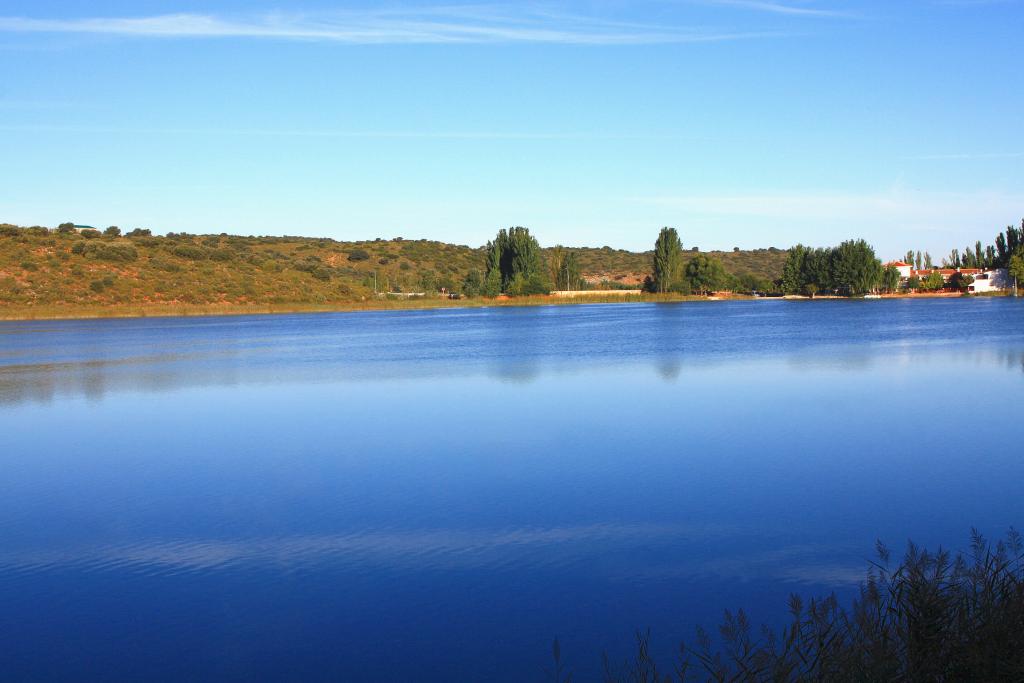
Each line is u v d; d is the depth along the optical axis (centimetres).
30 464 1800
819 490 1417
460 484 1518
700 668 766
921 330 5628
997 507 1293
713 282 13700
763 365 3506
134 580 1064
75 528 1304
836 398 2502
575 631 872
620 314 9244
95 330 6950
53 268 9450
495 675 782
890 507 1305
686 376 3142
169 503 1443
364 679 788
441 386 2983
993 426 1998
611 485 1482
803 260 14200
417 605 954
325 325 7625
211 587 1033
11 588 1045
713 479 1512
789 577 1008
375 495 1456
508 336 5747
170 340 5722
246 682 790
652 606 930
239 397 2806
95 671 820
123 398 2833
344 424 2216
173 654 854
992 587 689
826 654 625
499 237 12475
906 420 2098
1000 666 572
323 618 927
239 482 1585
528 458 1730
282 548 1173
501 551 1134
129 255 10175
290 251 15788
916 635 619
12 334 6469
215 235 16938
